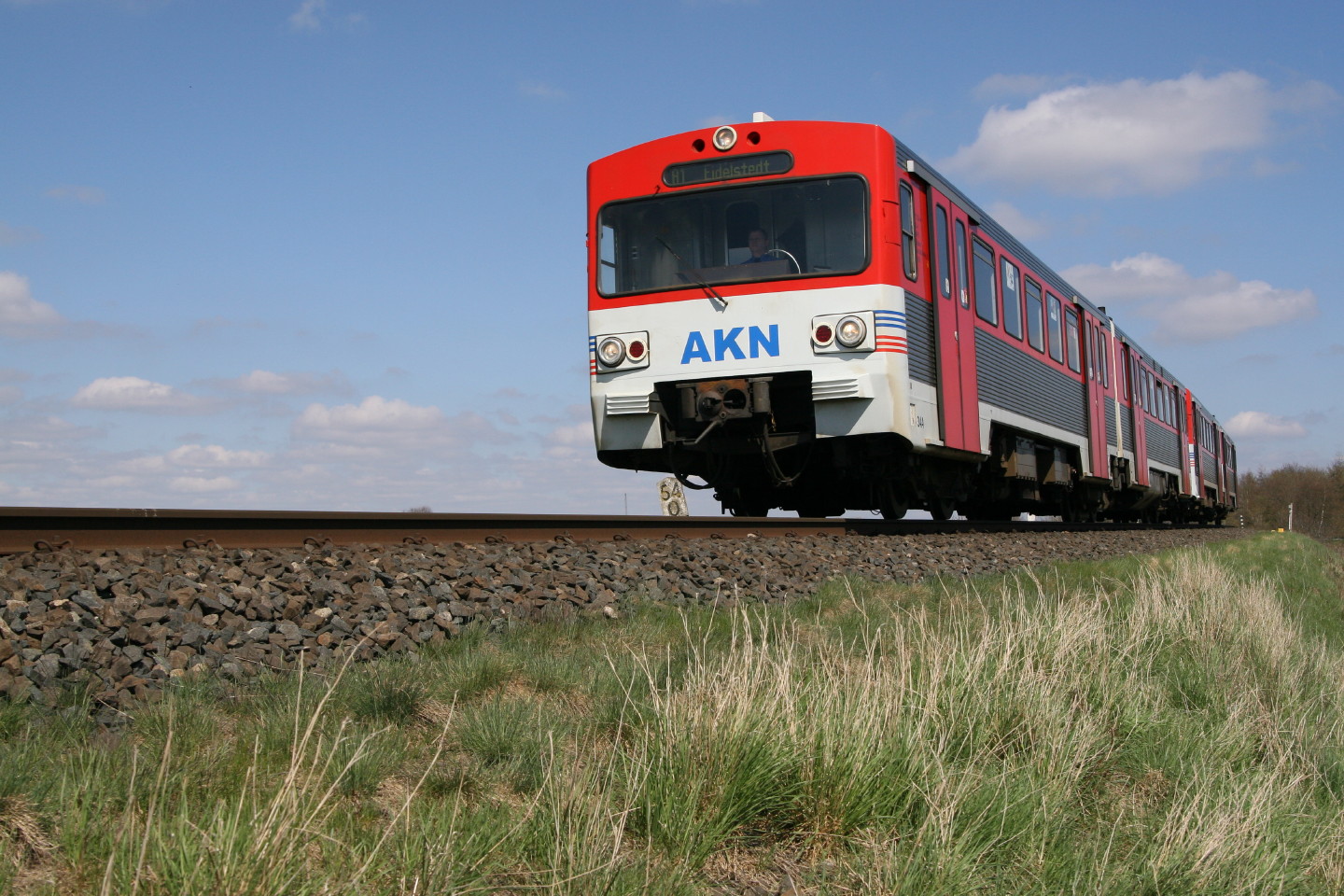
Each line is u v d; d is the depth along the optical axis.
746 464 13.49
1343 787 5.03
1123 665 5.76
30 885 2.53
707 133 11.27
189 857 2.45
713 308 10.91
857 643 6.08
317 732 3.54
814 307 10.66
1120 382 22.00
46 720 3.45
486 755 3.70
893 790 3.60
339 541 6.95
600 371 11.27
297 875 2.50
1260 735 5.40
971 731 4.33
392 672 4.32
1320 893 3.79
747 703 3.69
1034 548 12.82
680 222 11.24
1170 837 3.62
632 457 12.10
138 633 4.19
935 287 11.79
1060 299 17.66
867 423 10.52
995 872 3.37
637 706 4.05
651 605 6.47
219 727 3.65
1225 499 42.72
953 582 9.09
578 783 3.21
